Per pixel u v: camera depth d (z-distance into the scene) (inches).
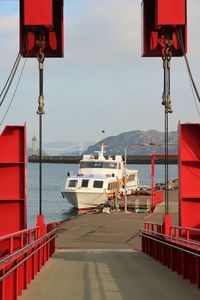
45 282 558.3
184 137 641.0
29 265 551.8
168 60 715.4
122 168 2426.2
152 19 776.9
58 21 764.6
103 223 1514.5
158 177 7253.9
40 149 716.7
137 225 1464.1
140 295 476.7
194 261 542.9
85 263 750.5
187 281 562.9
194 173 640.4
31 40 725.3
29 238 547.2
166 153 738.2
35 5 682.8
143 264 737.6
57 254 897.5
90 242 1153.4
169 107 717.9
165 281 562.9
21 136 623.5
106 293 486.9
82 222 1540.4
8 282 413.4
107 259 814.5
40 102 703.1
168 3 690.8
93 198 2244.1
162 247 725.9
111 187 2293.3
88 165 2351.1
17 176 625.9
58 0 757.3
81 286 529.7
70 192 2262.6
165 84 716.7
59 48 766.5
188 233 579.5
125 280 572.1
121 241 1176.8
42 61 706.2
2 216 626.2
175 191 2797.7
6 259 386.0
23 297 469.4
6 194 624.4
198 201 641.6
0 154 621.0
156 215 1716.3
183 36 714.2
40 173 718.5
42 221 712.4
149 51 778.8
